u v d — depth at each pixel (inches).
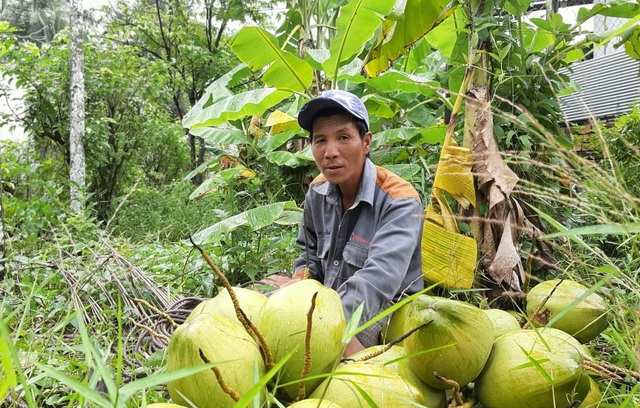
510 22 139.9
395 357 60.8
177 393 50.3
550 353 55.1
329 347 52.9
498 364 57.1
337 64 179.3
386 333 76.2
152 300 135.0
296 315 53.1
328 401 47.7
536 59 138.9
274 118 215.9
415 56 224.8
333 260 105.1
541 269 124.4
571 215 130.2
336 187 105.7
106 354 64.1
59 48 406.9
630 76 277.9
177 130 535.5
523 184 128.0
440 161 123.0
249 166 247.0
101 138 388.8
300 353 52.1
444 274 111.0
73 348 68.7
